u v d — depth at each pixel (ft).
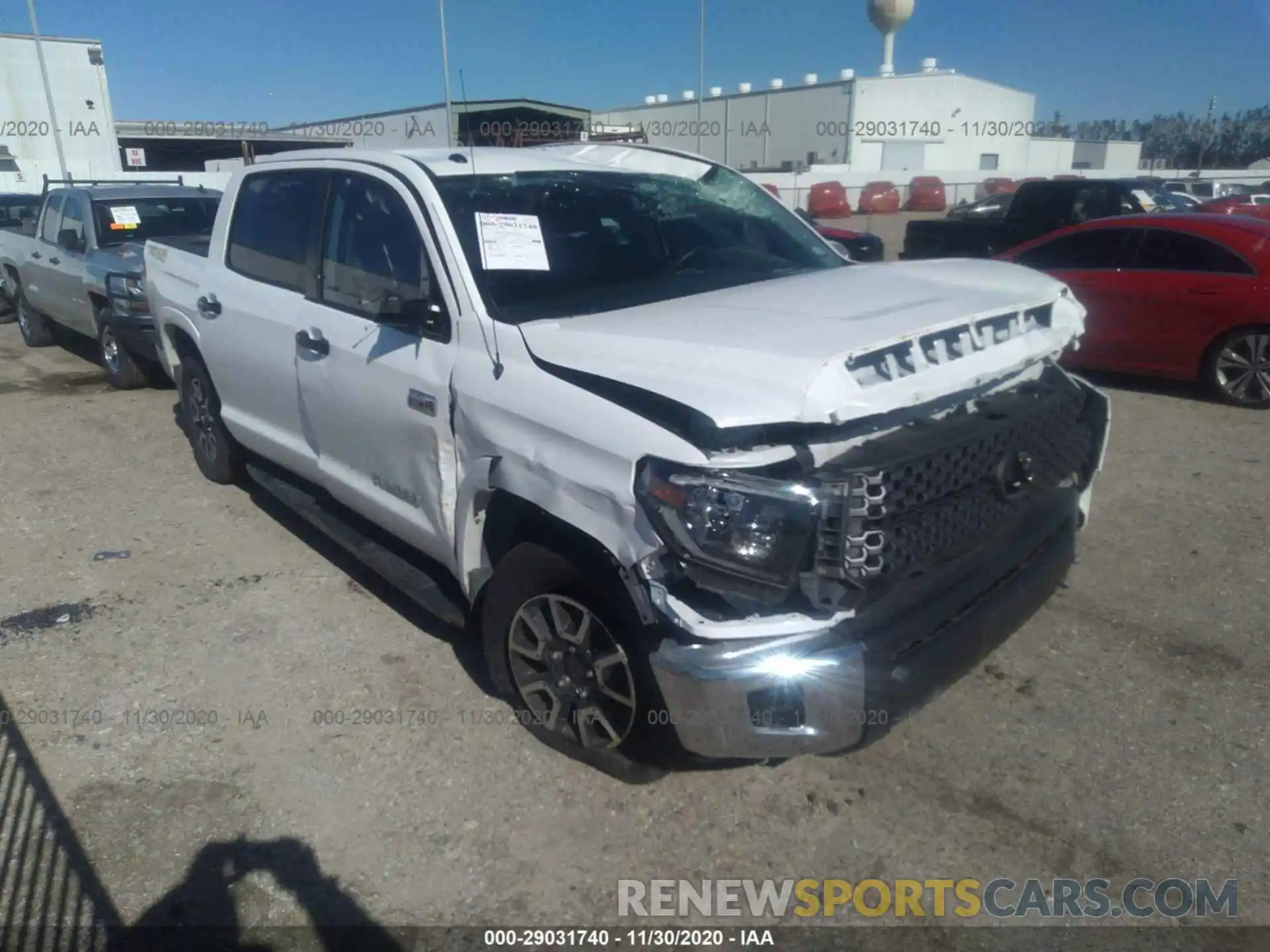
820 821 10.28
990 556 10.07
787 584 8.52
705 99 151.02
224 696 12.81
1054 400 10.95
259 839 10.19
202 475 21.48
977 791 10.67
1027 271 12.40
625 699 10.16
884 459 8.85
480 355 11.09
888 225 98.63
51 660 13.79
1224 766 10.93
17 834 10.32
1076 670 12.88
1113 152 160.76
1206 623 14.02
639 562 9.06
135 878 9.70
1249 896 9.16
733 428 8.63
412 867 9.79
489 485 10.65
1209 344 26.09
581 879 9.59
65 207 32.76
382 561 13.75
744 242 14.15
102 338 29.76
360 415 13.12
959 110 141.49
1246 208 69.62
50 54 80.23
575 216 13.00
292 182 15.30
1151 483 19.94
